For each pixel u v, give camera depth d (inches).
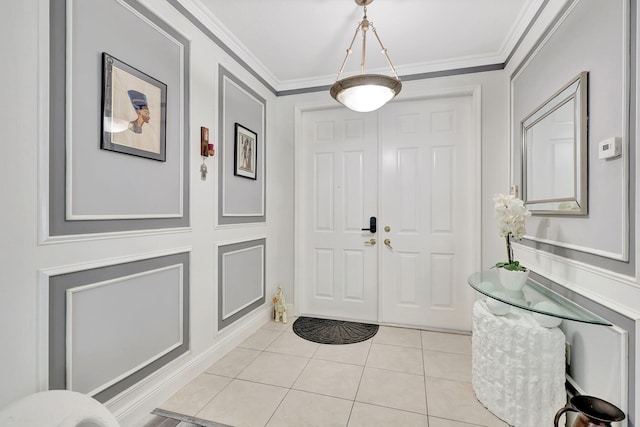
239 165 99.1
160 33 67.9
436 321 110.1
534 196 75.9
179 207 73.9
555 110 64.6
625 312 44.3
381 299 115.3
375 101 76.3
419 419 62.1
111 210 57.0
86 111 52.2
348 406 66.3
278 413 64.1
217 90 87.4
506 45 94.3
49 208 46.8
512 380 59.8
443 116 109.0
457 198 107.8
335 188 121.0
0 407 41.8
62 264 48.8
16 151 42.9
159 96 67.4
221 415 63.5
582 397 49.3
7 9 41.9
